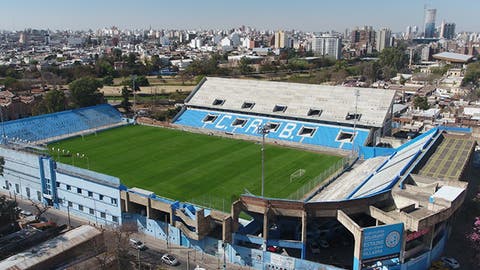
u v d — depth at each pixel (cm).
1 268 6581
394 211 7362
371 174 10356
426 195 7700
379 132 13975
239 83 17350
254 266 7450
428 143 11094
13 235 8400
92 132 15575
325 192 10125
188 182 10856
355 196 8612
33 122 14750
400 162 10112
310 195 9938
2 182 10981
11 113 18150
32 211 9756
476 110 19162
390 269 6650
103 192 8931
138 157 12862
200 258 7756
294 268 7112
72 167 9438
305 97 15662
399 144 13262
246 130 15150
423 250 7144
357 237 6425
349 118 14225
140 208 9062
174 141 14588
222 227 7944
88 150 13525
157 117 18325
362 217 8144
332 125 14388
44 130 14700
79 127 15612
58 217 9450
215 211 8350
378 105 14438
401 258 6662
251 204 7444
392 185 8169
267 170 11738
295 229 8181
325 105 15038
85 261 7150
